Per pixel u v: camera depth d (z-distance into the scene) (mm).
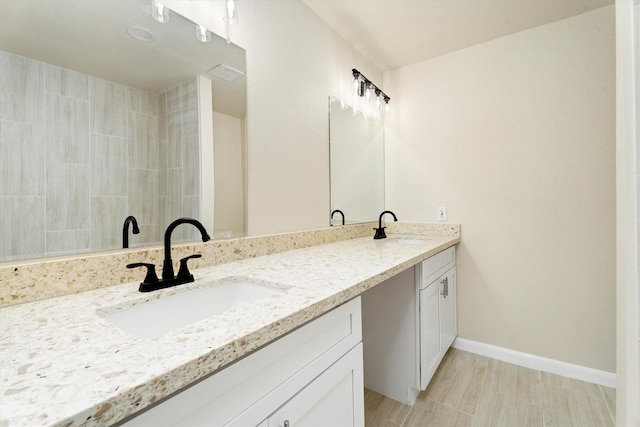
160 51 1088
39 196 815
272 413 648
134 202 1015
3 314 693
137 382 420
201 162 1220
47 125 830
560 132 1896
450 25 1953
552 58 1919
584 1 1725
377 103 2447
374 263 1240
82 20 905
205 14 1233
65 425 350
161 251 1053
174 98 1130
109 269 926
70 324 636
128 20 1007
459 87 2256
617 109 762
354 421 941
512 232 2059
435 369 1788
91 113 918
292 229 1667
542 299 1963
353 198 2217
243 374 588
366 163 2367
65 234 863
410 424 1481
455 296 2219
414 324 1618
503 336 2090
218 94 1284
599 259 1794
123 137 990
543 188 1954
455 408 1589
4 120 759
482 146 2166
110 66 962
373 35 2068
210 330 588
